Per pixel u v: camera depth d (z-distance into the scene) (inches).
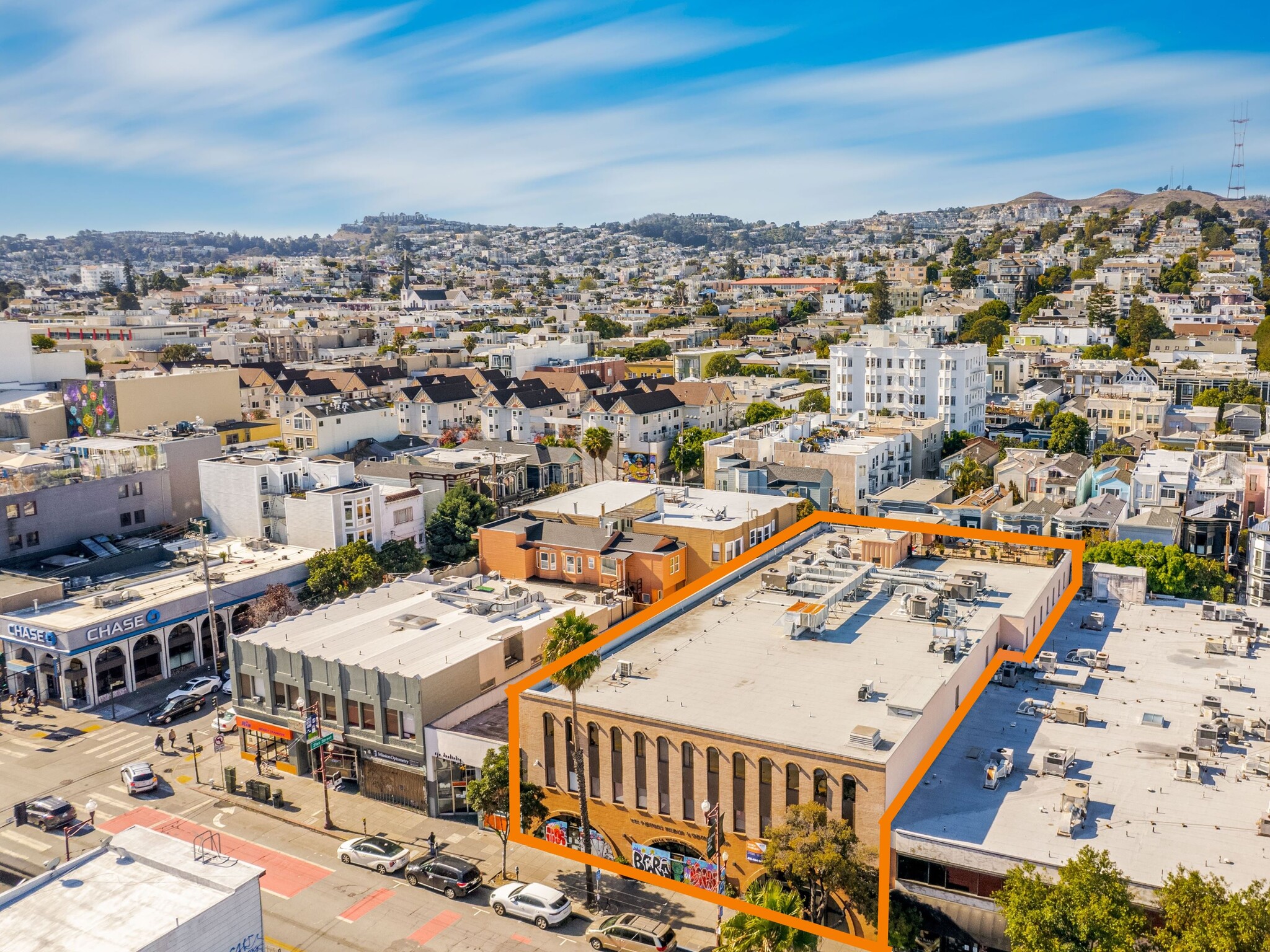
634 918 2471.7
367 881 2787.9
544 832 2819.9
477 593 3949.3
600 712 2640.3
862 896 2237.9
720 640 3102.9
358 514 5088.6
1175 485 5260.8
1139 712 2795.3
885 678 2753.4
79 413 7165.4
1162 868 2071.9
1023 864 2012.8
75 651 3875.5
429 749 3105.3
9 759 3518.7
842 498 6176.2
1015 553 4072.3
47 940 1860.2
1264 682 2974.9
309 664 3319.4
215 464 5329.7
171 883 2034.9
